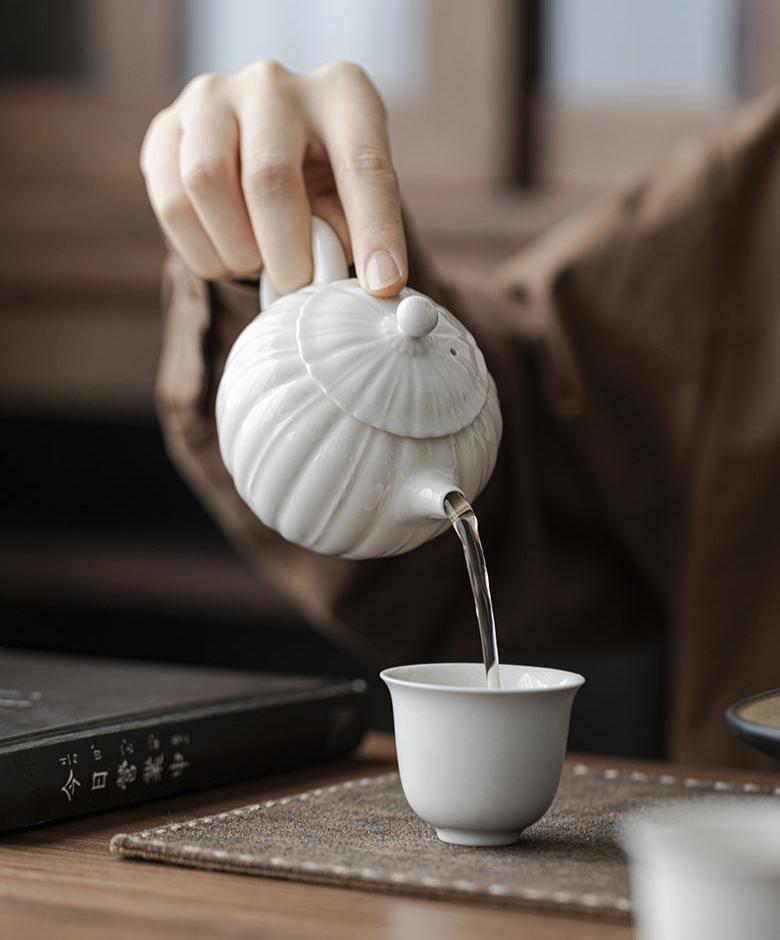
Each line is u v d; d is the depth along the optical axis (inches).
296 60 71.2
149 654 78.2
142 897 27.6
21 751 30.2
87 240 72.7
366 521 30.2
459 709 28.6
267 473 30.1
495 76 68.7
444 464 30.0
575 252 44.7
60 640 79.4
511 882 27.5
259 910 27.1
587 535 46.6
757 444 44.5
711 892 24.0
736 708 30.2
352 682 36.9
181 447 40.4
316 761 35.7
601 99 68.5
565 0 68.5
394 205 32.3
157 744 32.3
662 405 45.0
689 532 45.0
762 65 66.3
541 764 28.9
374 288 30.7
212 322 36.1
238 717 33.7
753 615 44.6
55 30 73.1
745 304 44.9
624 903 26.7
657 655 67.7
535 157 69.6
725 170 45.0
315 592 42.5
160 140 34.5
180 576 75.0
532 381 44.4
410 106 69.9
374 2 69.9
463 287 44.1
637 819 30.4
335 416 29.7
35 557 76.9
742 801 31.9
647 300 44.6
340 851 28.8
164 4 72.0
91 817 31.5
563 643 46.8
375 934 26.4
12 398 75.6
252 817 30.6
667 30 67.4
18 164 73.9
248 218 33.1
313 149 33.6
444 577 43.6
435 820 29.1
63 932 26.4
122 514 77.5
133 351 73.5
